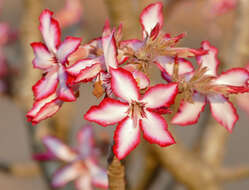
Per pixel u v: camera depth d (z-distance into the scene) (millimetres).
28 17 825
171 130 696
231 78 508
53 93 472
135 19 602
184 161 703
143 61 473
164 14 690
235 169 721
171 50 476
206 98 508
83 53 475
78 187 798
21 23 837
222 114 509
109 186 489
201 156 729
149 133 454
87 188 792
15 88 853
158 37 486
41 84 472
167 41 479
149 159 756
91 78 452
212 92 502
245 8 733
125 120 453
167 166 708
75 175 797
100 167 808
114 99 455
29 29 828
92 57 473
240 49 735
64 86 463
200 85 501
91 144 814
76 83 452
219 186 724
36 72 829
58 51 474
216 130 739
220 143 738
